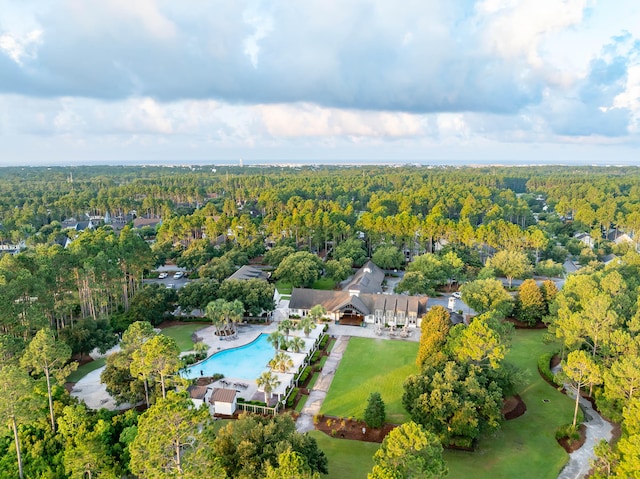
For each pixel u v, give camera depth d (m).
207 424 41.78
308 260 125.38
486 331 61.56
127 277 112.38
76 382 74.44
